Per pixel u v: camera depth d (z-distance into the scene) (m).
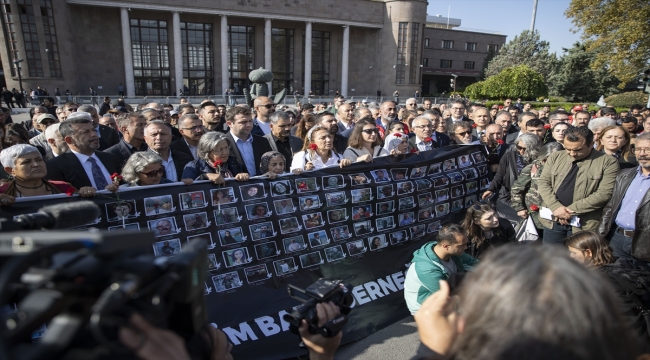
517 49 49.16
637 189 3.80
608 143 4.90
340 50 44.56
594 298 0.73
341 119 7.54
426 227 4.60
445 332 1.13
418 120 5.77
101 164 4.05
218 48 39.62
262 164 4.22
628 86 36.34
